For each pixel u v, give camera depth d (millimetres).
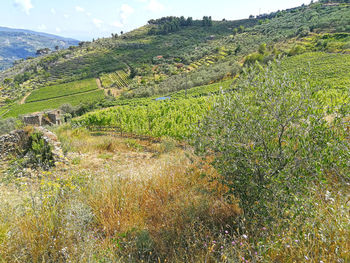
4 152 8359
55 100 85500
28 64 169125
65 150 8891
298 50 63844
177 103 22750
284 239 1938
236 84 3057
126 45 161125
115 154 9141
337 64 43219
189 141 3363
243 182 2664
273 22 133500
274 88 2582
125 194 3422
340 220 1938
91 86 99250
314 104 2428
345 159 2225
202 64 99062
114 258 2170
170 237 2553
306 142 2354
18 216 2840
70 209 2830
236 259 1878
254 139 2619
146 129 13641
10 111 74938
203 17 183625
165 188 3600
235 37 127688
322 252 1742
